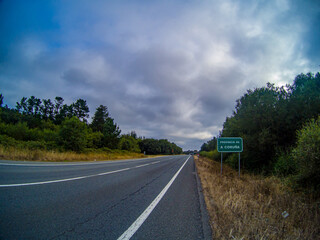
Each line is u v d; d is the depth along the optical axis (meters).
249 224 3.29
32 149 17.31
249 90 14.37
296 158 6.06
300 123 9.90
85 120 64.75
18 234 2.67
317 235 3.13
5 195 4.46
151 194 5.69
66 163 14.19
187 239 2.83
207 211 4.21
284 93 11.42
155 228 3.20
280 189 6.10
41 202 4.18
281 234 3.01
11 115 36.69
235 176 9.52
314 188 5.57
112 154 34.25
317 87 11.12
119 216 3.69
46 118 61.91
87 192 5.41
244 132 13.62
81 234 2.82
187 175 10.88
